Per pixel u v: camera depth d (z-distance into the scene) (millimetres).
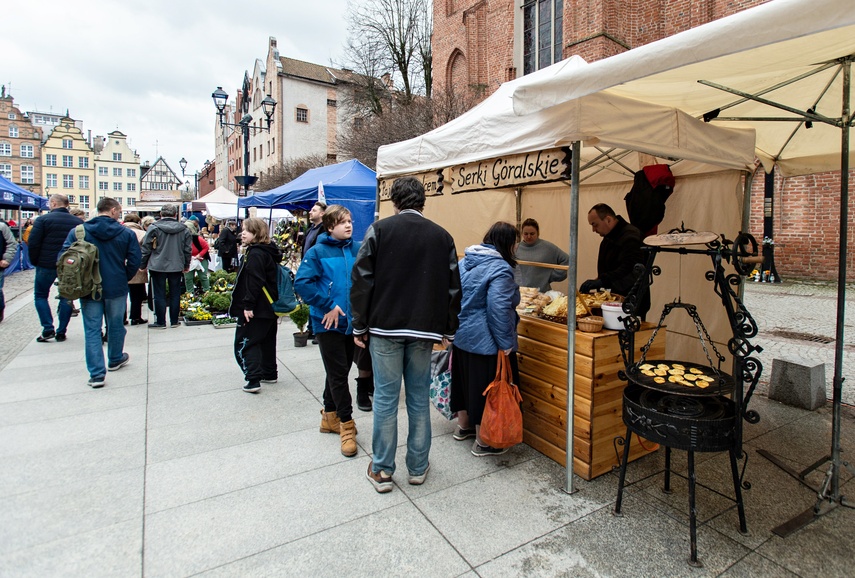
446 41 17406
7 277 14461
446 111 14734
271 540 2455
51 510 2678
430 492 2922
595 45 11516
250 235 4473
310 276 3312
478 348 3178
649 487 3008
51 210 6469
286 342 6688
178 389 4668
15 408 4133
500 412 3070
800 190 11453
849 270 10984
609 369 3080
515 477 3109
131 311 7699
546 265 4387
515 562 2314
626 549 2418
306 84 43438
